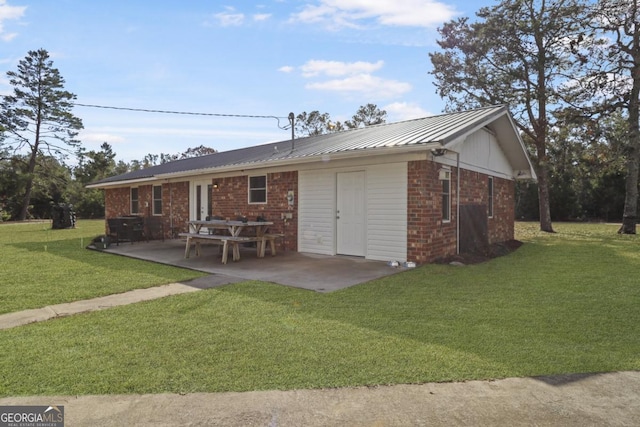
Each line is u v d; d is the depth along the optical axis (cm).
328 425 241
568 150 1805
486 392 279
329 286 627
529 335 394
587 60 1733
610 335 395
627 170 1773
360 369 316
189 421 245
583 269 785
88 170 4394
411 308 495
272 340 381
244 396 276
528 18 1875
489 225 1199
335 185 974
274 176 1124
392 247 866
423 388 286
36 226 2508
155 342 377
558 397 272
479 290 594
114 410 257
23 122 3338
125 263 884
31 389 285
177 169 1523
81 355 346
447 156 917
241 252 1052
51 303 532
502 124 1156
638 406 261
